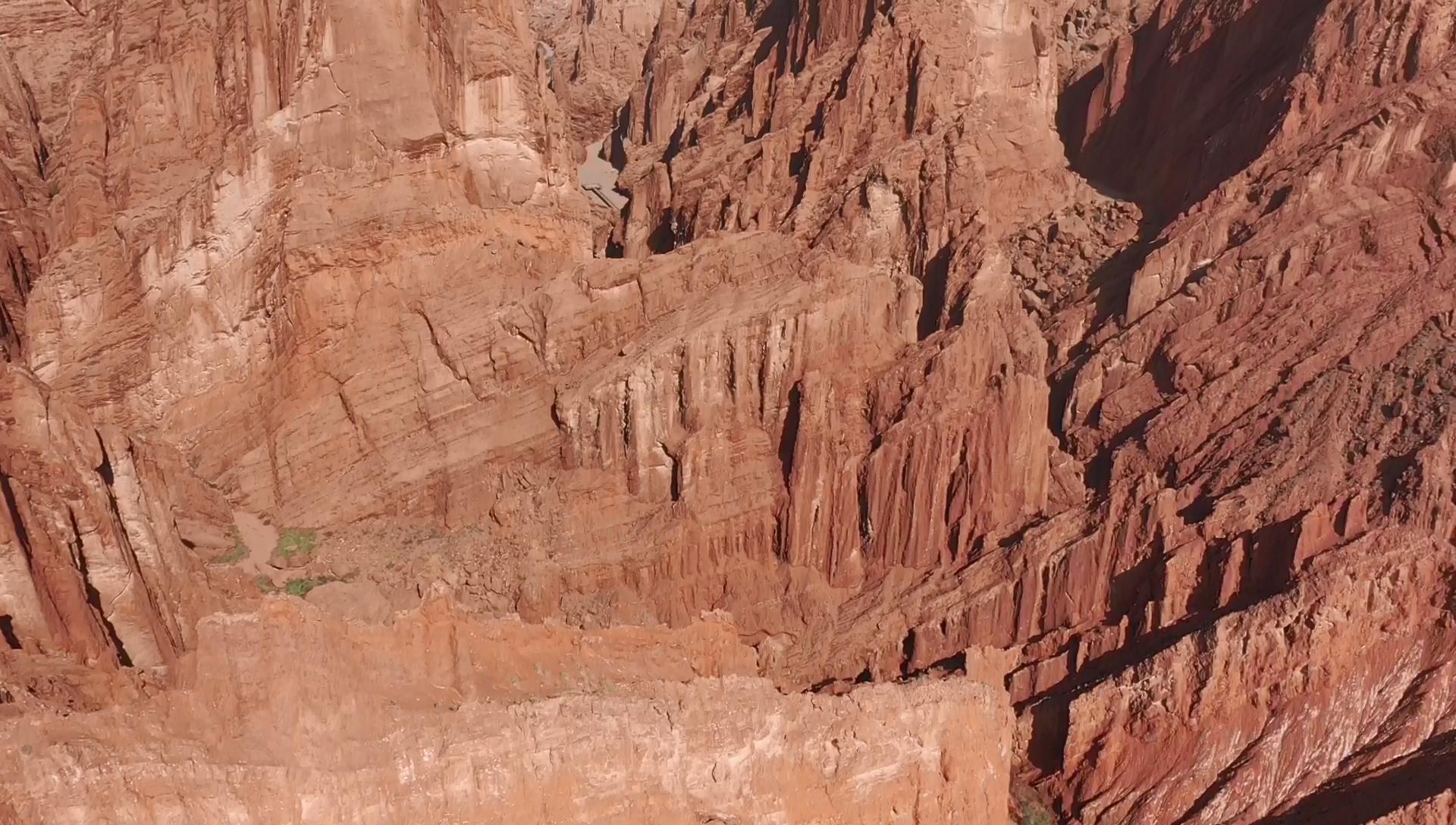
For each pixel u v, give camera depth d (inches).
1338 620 2341.3
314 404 2957.7
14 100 3508.9
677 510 2726.4
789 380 2775.6
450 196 3088.1
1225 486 2561.5
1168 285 2908.5
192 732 1758.1
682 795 1932.8
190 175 3157.0
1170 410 2711.6
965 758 2123.5
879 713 2062.0
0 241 3233.3
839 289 2797.7
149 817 1680.6
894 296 2849.4
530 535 2755.9
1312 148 2952.8
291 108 3024.1
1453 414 2487.7
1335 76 3029.0
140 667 2089.1
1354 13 3036.4
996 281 2915.8
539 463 2878.9
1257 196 2942.9
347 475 2910.9
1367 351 2635.3
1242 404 2682.1
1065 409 2849.4
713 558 2716.5
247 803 1712.6
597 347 2913.4
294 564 2746.1
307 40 3031.5
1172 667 2356.1
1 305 3166.8
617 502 2787.9
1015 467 2687.0
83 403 3034.0
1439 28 2977.4
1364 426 2556.6
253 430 2979.8
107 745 1700.3
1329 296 2741.1
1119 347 2844.5
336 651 1900.8
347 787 1752.0
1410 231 2780.5
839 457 2711.6
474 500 2844.5
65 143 3415.4
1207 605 2458.2
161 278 3056.1
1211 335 2790.4
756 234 2989.7
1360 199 2837.1
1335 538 2422.5
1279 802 2266.2
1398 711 2299.5
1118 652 2456.9
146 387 3043.8
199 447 2992.1
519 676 2098.9
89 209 3169.3
